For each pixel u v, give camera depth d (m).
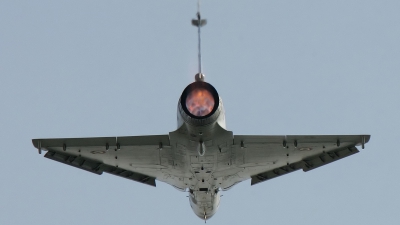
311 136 87.81
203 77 81.94
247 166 93.88
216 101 79.94
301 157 93.06
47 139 87.50
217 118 80.75
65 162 92.38
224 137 85.12
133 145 88.19
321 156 92.94
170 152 89.88
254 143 88.25
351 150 91.38
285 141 87.81
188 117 80.19
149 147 88.88
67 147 88.19
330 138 88.00
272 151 90.62
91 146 88.31
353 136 87.88
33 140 87.44
